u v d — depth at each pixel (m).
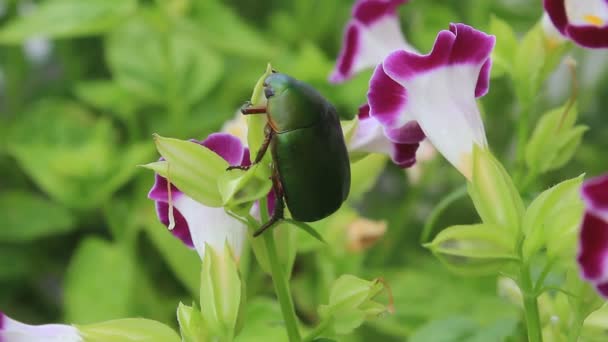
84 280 0.51
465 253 0.34
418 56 0.35
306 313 0.53
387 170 0.64
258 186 0.34
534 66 0.41
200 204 0.36
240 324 0.36
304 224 0.35
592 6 0.37
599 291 0.32
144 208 0.53
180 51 0.60
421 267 0.56
